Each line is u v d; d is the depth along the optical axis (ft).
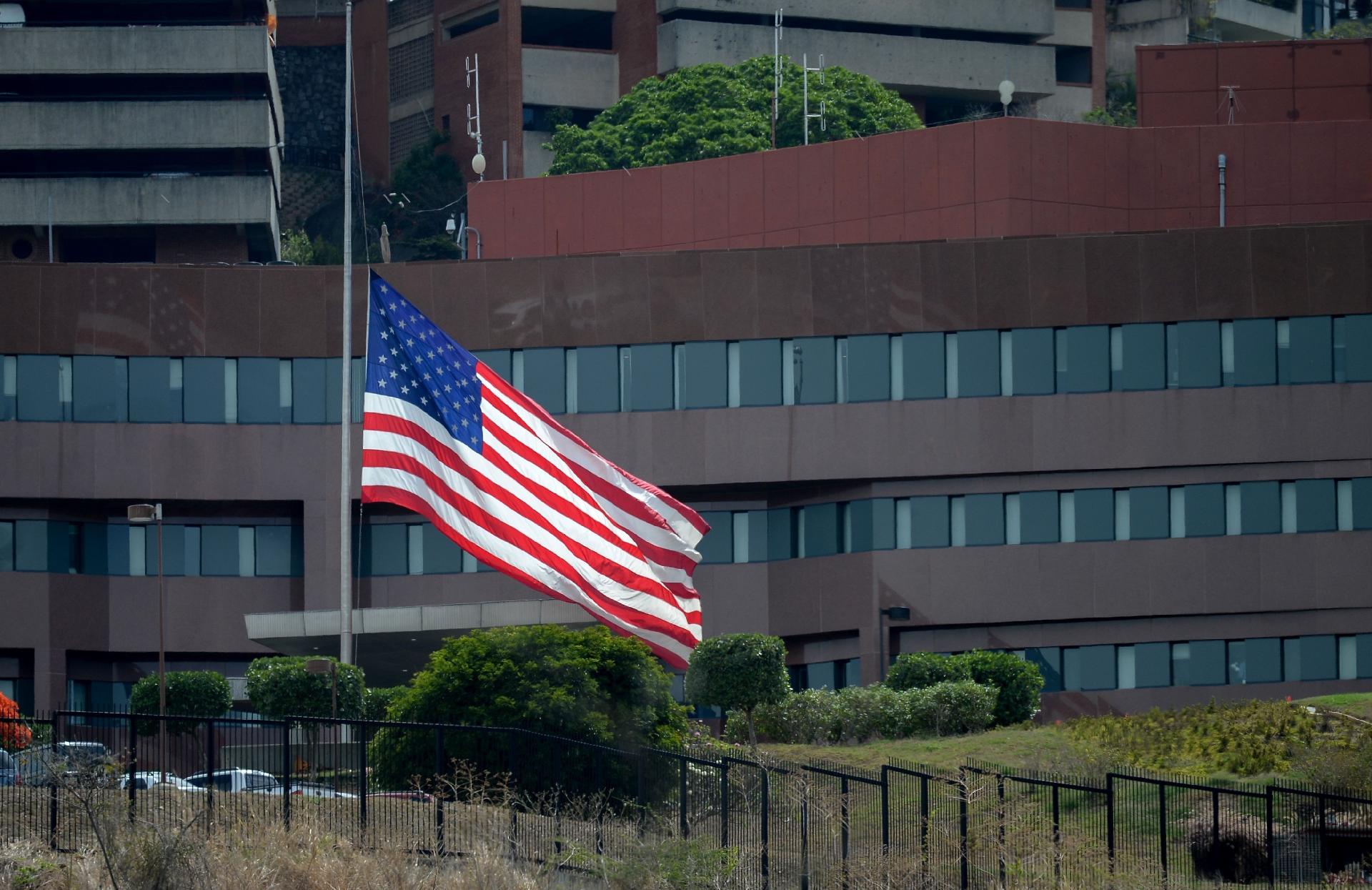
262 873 310.45
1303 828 430.61
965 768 409.08
